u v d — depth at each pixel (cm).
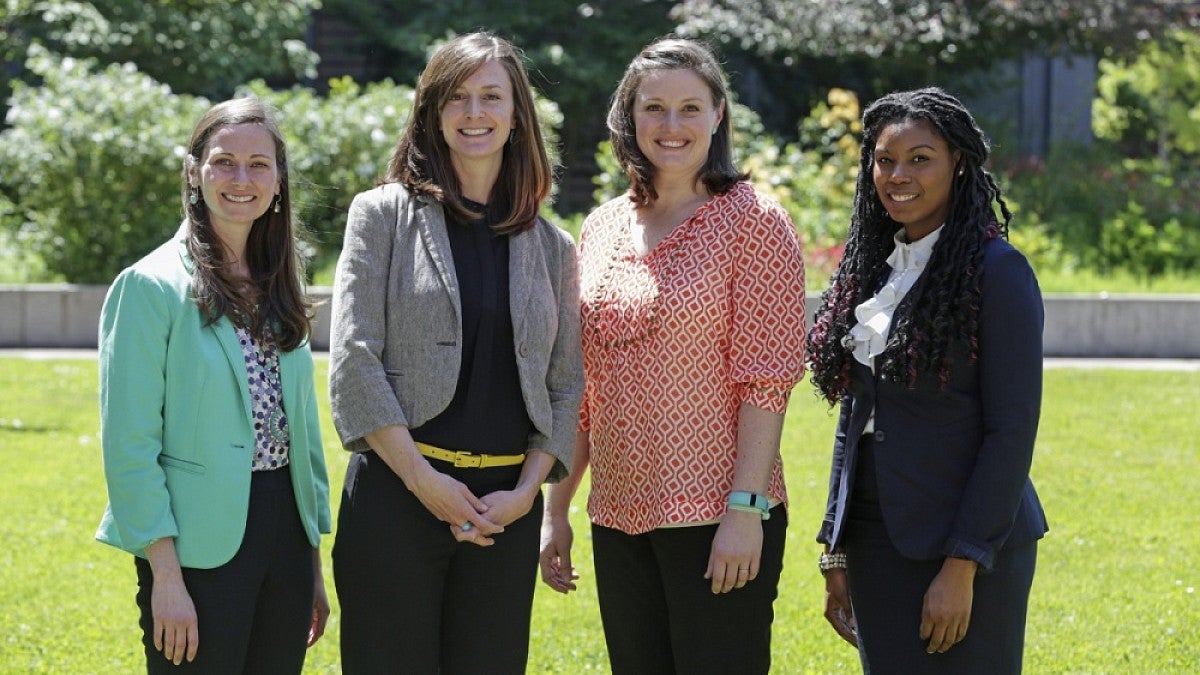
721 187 349
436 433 329
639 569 354
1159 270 1343
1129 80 1973
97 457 750
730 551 333
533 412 333
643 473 343
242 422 316
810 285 1146
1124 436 811
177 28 1520
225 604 312
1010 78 1864
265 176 321
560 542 381
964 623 304
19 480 698
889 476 315
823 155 1538
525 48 1655
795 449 773
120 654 475
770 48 1575
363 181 1253
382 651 327
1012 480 300
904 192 313
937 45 1600
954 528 304
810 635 498
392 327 329
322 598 353
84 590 541
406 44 1666
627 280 348
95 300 1146
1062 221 1440
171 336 312
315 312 336
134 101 1214
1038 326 304
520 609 336
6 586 541
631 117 356
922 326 309
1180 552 592
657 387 339
